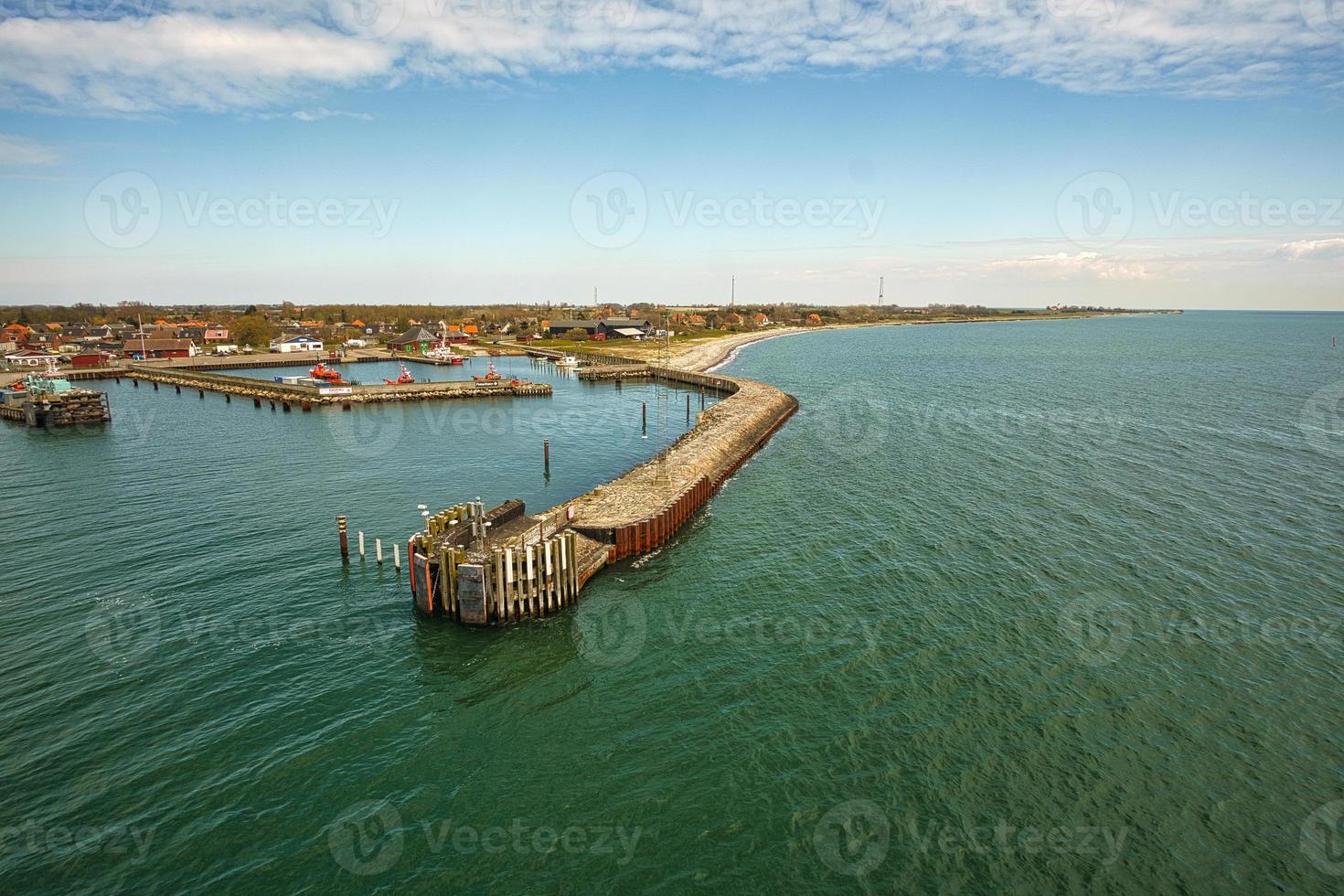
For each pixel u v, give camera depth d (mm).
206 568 32781
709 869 16422
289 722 21438
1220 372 119250
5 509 41656
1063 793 18625
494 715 21906
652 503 38781
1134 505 41375
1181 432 64188
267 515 40688
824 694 22828
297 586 30844
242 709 22047
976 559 33406
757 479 49000
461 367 135625
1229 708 21969
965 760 19828
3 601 29266
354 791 18688
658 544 35781
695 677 23875
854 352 168000
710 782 19094
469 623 27281
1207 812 17953
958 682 23359
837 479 48375
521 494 46094
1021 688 23031
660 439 64938
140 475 50031
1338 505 41062
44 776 18922
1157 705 22109
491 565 27188
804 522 39250
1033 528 37438
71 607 28719
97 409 72000
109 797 18266
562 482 49375
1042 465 51375
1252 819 17703
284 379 101062
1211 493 43719
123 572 32188
